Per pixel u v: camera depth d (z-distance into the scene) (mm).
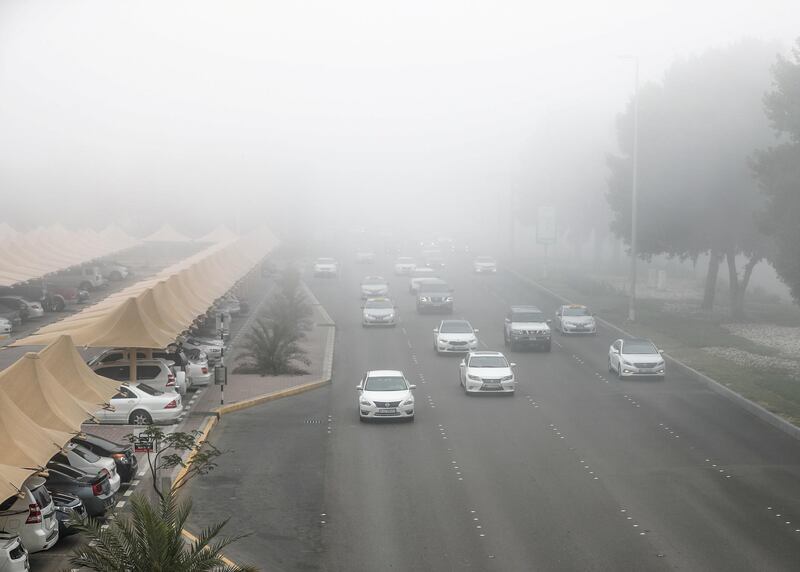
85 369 31531
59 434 24500
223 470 30359
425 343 60031
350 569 21797
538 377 47875
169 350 42875
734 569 21516
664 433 35531
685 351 54406
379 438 34875
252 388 44156
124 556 17797
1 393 23188
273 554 22797
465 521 25188
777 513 25766
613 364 48469
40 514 21438
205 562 18062
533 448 33250
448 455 32250
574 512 25906
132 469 28500
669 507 26312
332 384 46438
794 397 40719
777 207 49688
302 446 33656
